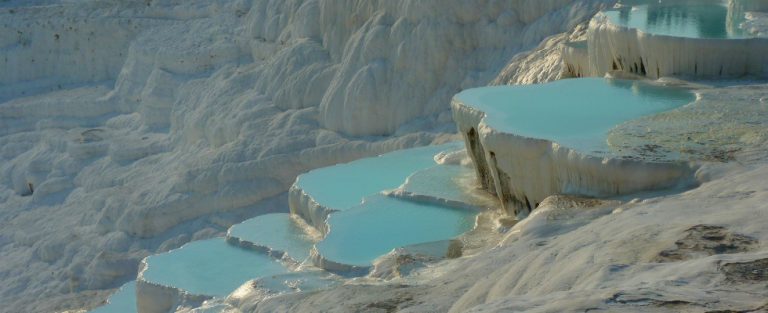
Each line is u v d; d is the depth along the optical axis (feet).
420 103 76.07
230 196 78.18
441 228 40.75
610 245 24.38
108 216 84.79
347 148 76.74
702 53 43.91
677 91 42.80
